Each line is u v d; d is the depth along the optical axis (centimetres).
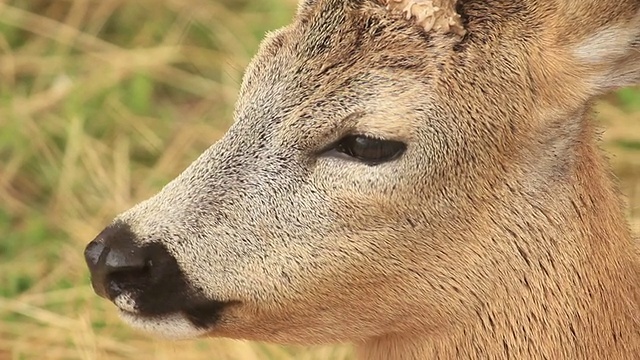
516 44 797
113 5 1656
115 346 1243
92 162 1448
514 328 829
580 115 816
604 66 804
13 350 1245
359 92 784
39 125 1492
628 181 1386
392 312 826
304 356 1216
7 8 1638
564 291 827
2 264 1341
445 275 814
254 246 797
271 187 797
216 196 802
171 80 1579
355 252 797
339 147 791
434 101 782
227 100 1531
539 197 812
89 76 1563
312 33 815
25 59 1588
